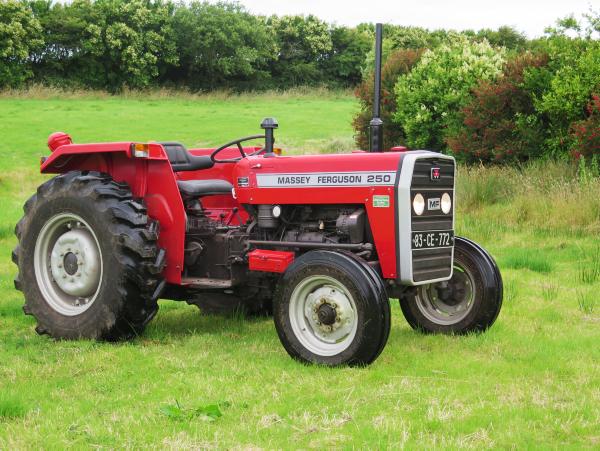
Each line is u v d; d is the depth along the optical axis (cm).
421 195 474
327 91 3481
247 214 591
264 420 357
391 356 473
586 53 1134
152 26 3391
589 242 887
